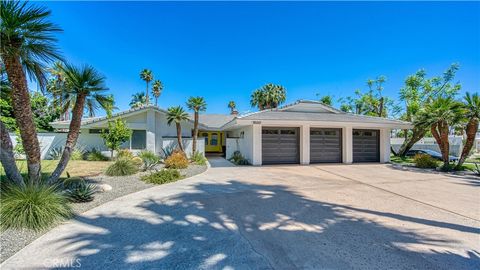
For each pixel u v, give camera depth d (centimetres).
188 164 1366
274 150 1517
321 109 1788
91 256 323
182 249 347
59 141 1717
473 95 1250
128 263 305
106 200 623
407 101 2391
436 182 929
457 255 333
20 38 484
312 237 394
